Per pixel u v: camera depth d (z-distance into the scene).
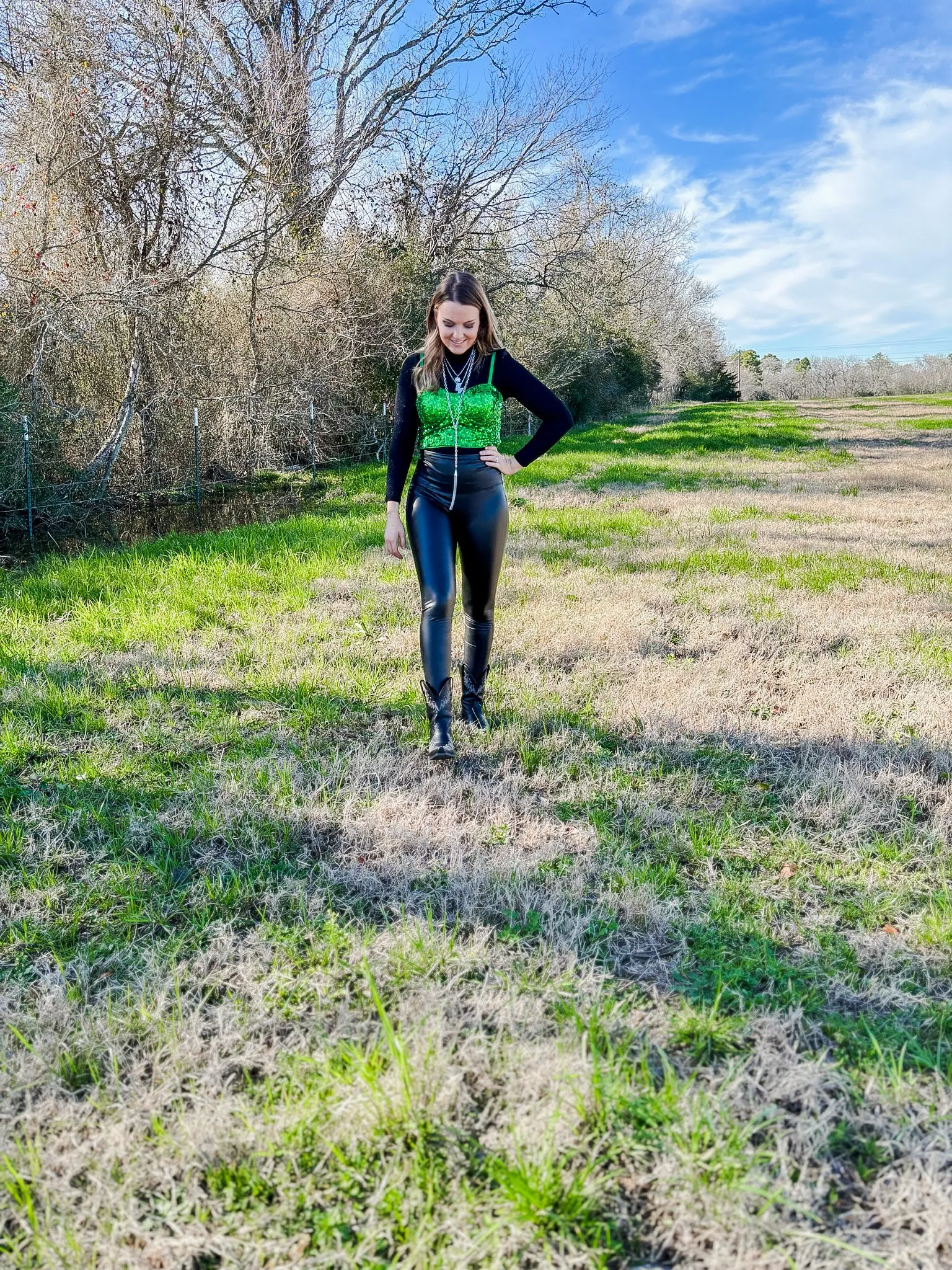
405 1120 1.60
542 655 4.47
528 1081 1.71
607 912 2.33
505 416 22.00
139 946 2.21
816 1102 1.67
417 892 2.43
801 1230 1.41
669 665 4.37
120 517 10.23
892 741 3.44
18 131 10.15
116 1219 1.46
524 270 21.84
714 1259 1.37
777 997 1.99
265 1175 1.53
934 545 7.60
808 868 2.57
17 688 3.89
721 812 2.92
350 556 7.03
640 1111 1.61
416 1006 1.93
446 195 19.92
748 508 9.68
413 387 3.29
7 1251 1.40
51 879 2.46
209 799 2.95
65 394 10.54
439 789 3.06
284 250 15.02
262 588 6.03
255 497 11.93
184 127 12.42
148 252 12.26
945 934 2.18
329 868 2.55
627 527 8.46
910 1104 1.68
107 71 11.52
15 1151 1.59
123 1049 1.84
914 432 23.31
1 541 8.53
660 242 32.53
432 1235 1.40
